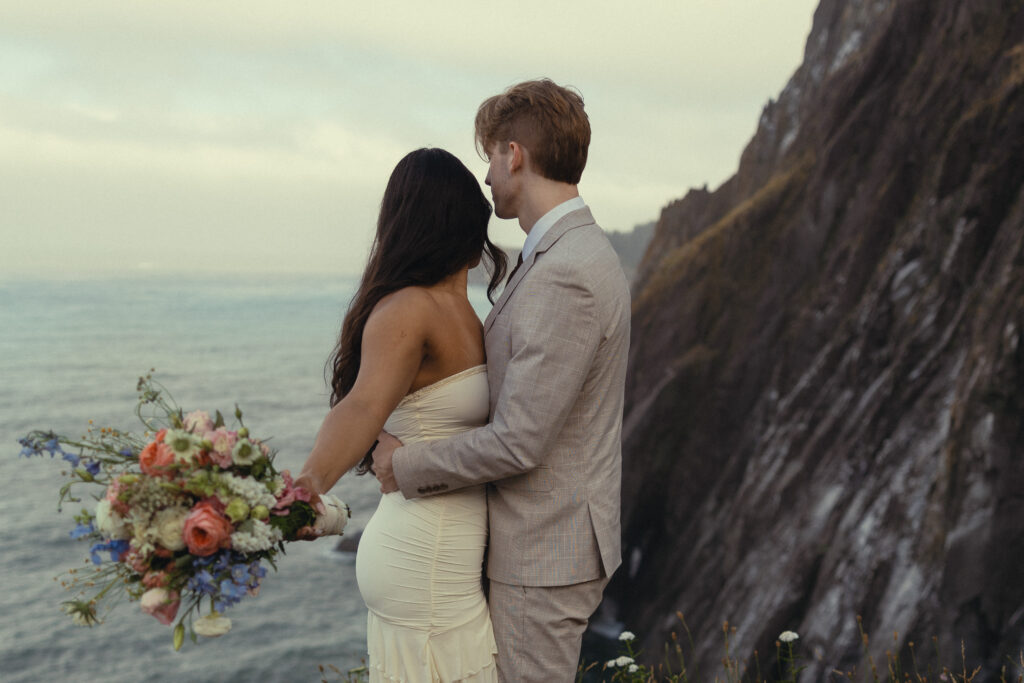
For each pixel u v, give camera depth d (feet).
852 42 114.93
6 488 179.63
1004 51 70.33
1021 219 56.08
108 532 5.92
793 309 86.84
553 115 7.50
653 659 80.43
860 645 50.26
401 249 7.34
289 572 125.29
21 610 113.29
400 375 7.04
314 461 6.57
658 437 95.40
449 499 7.42
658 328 102.42
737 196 125.18
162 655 99.55
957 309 62.23
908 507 54.13
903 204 76.13
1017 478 44.57
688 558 88.63
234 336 606.14
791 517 67.26
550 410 6.89
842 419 68.08
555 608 7.32
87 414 296.92
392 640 7.49
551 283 7.07
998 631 42.83
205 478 5.75
